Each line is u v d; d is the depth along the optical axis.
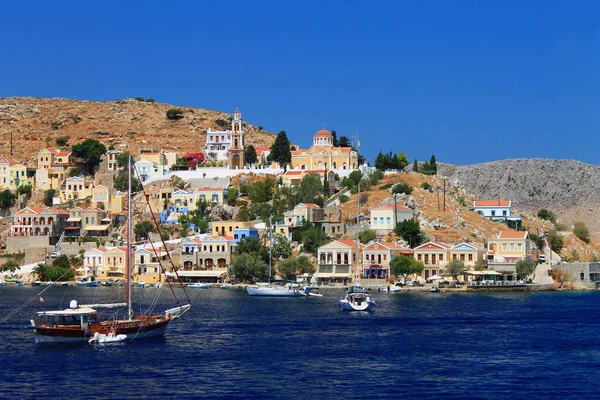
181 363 153.38
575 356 163.38
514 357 161.88
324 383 138.88
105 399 128.38
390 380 141.25
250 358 158.50
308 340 179.75
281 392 132.88
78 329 173.50
